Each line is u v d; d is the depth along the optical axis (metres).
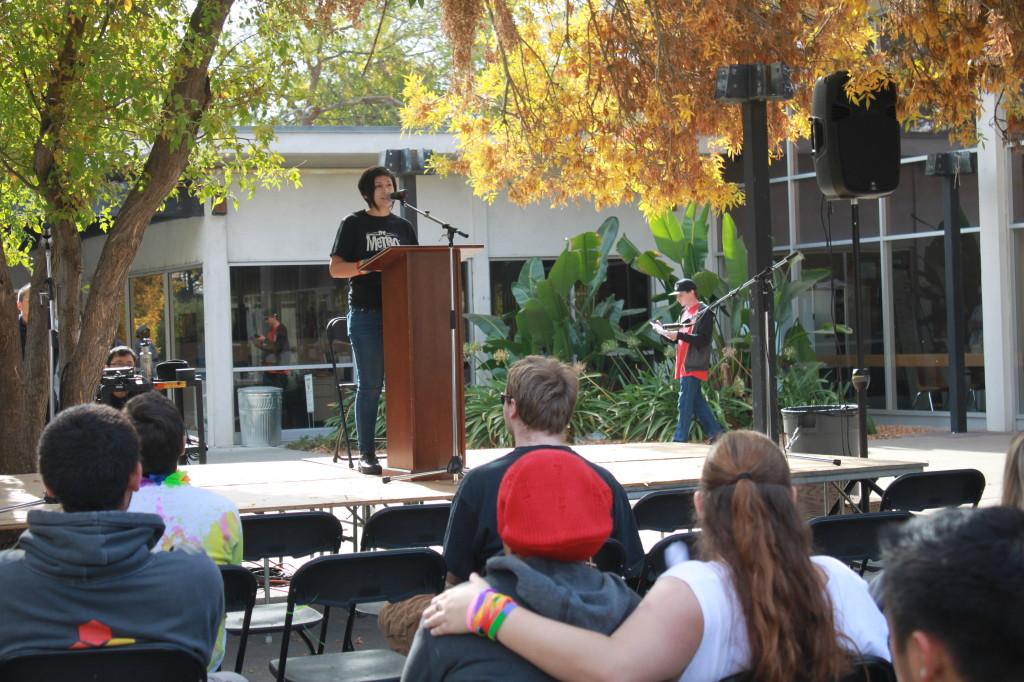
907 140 16.28
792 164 17.58
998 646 1.13
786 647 2.07
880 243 16.67
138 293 17.58
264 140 8.49
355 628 6.24
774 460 2.26
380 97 28.08
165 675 2.57
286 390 16.14
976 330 15.57
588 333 14.93
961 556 1.17
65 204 8.12
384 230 6.82
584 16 9.73
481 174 10.48
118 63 7.53
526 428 3.06
